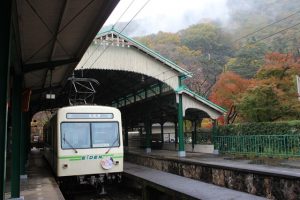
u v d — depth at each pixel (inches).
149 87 1090.7
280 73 1002.7
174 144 1256.8
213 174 490.9
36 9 279.9
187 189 442.6
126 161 908.0
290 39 1594.5
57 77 597.3
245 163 721.0
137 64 906.7
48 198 386.9
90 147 505.0
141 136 1528.1
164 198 497.7
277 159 761.6
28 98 497.4
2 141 181.9
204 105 1007.0
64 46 397.1
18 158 390.0
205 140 1100.5
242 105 1005.2
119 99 1430.9
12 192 382.9
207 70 1811.0
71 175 490.9
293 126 807.1
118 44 873.5
